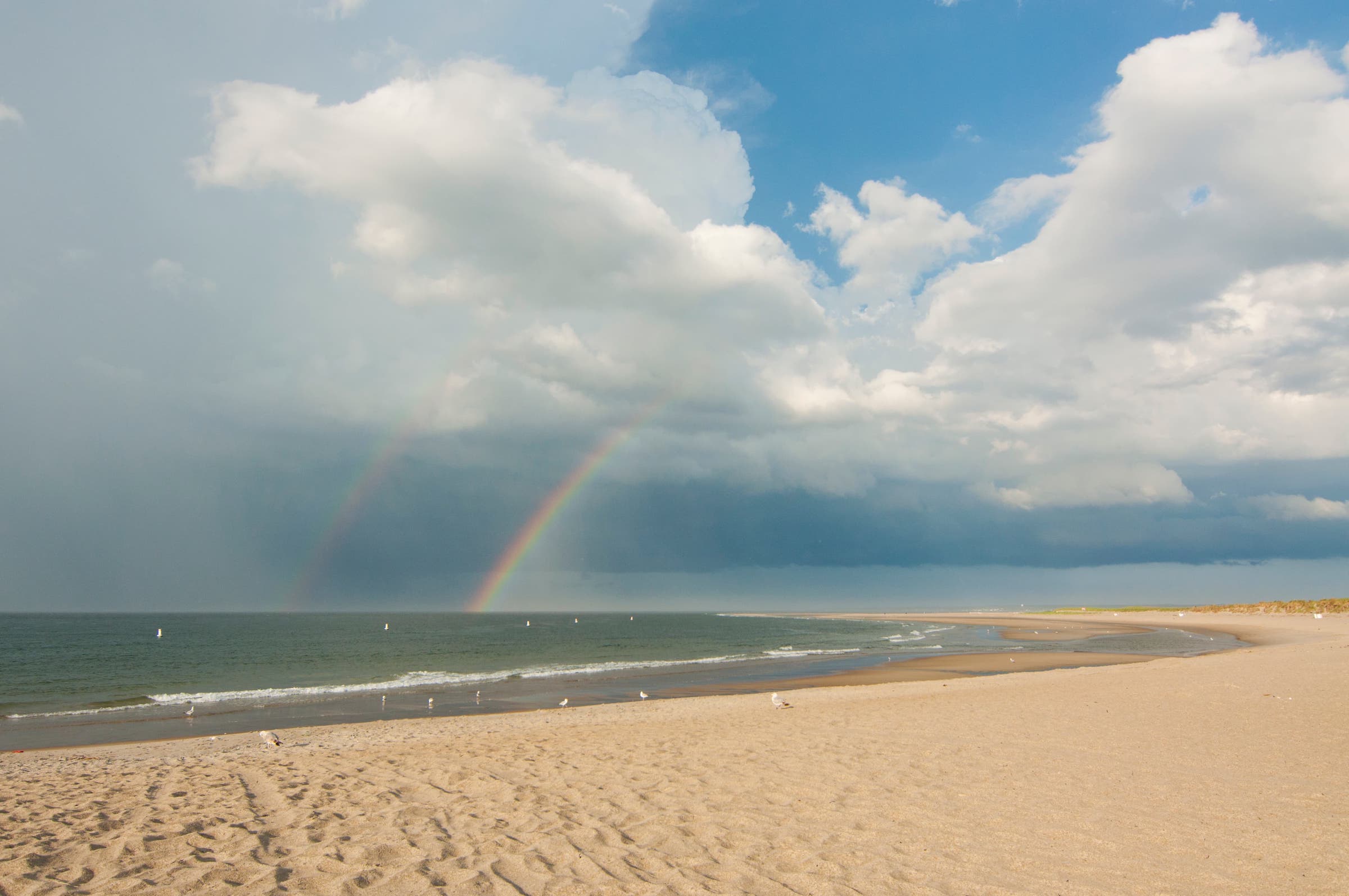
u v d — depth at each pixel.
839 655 52.62
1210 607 139.12
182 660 55.44
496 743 15.09
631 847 7.37
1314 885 6.21
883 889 6.19
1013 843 7.40
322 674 43.62
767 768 11.21
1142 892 6.09
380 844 7.44
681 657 56.72
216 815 8.70
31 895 6.04
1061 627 98.25
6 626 140.00
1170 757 11.45
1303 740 12.66
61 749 18.56
